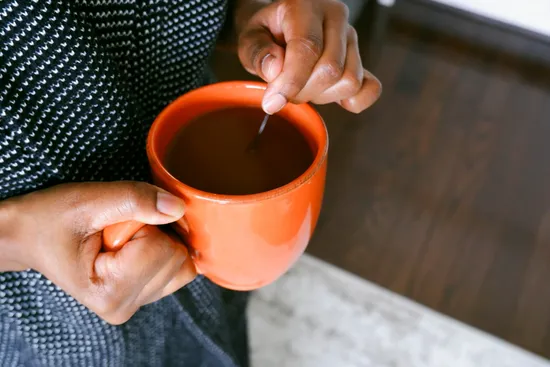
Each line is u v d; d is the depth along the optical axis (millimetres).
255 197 359
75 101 383
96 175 425
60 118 385
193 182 409
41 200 373
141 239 381
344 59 413
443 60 1460
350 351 947
